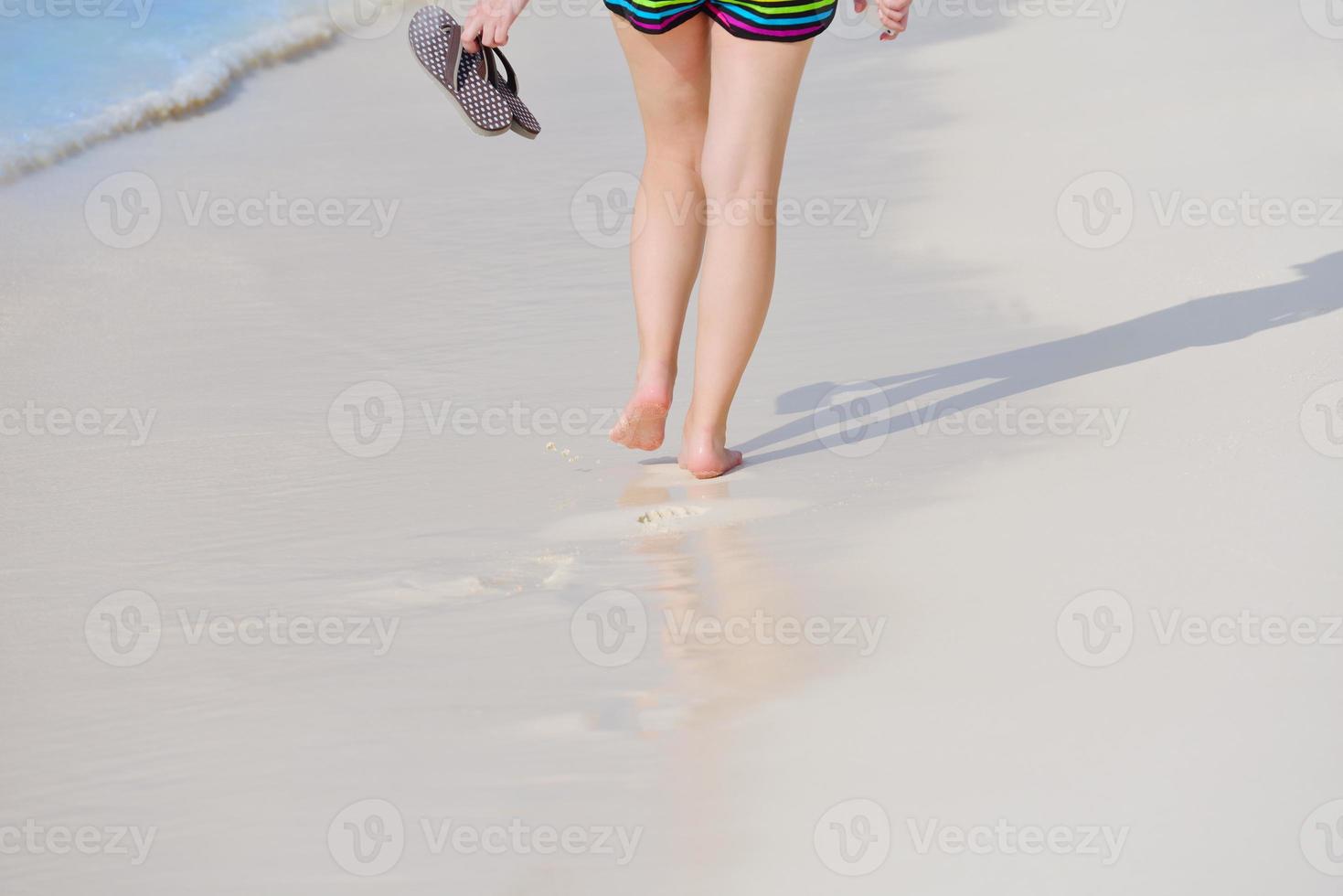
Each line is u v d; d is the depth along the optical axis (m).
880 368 11.30
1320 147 15.57
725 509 8.85
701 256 9.82
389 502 9.59
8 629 7.93
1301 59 19.47
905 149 17.83
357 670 7.07
